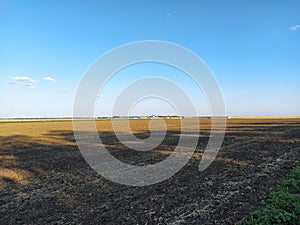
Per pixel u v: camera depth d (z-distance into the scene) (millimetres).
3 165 13945
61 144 21953
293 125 36531
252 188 8695
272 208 6410
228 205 7410
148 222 6680
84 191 9445
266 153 14695
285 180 8898
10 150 19062
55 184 10422
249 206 7234
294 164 11742
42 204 8336
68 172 12266
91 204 8148
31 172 12406
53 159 15484
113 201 8305
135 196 8664
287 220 5852
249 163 12391
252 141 19984
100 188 9719
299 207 6445
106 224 6715
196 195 8398
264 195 7961
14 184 10562
